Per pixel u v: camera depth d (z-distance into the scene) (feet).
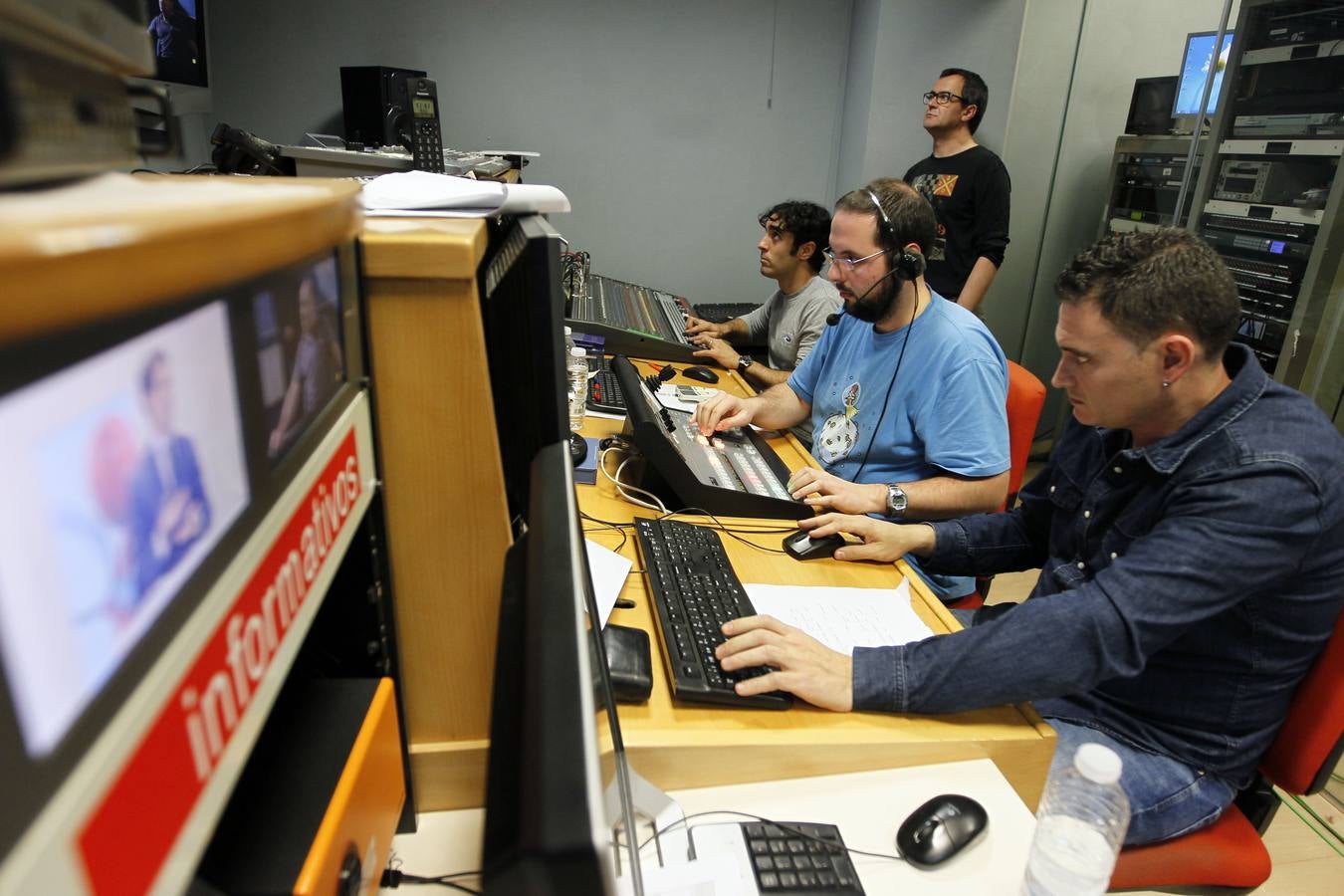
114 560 0.83
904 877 2.49
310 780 1.71
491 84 10.91
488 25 10.64
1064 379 3.76
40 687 0.71
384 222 2.21
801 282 8.45
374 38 10.41
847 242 5.23
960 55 10.37
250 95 10.34
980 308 10.39
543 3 10.67
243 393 1.18
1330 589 3.43
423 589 2.28
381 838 1.93
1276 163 7.06
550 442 2.08
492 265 2.64
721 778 2.79
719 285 12.39
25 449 0.68
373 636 2.24
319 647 2.25
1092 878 2.47
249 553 1.20
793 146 11.86
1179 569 3.18
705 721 2.86
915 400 5.32
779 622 3.24
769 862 2.42
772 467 5.26
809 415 6.40
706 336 8.23
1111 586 3.19
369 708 1.92
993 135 10.75
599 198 11.68
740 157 11.78
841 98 11.71
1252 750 3.70
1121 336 3.44
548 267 1.99
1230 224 7.57
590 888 0.83
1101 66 10.43
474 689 2.39
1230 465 3.35
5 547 0.66
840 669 3.06
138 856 0.88
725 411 5.83
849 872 2.43
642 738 2.74
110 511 0.82
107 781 0.82
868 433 5.58
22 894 0.69
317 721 1.86
